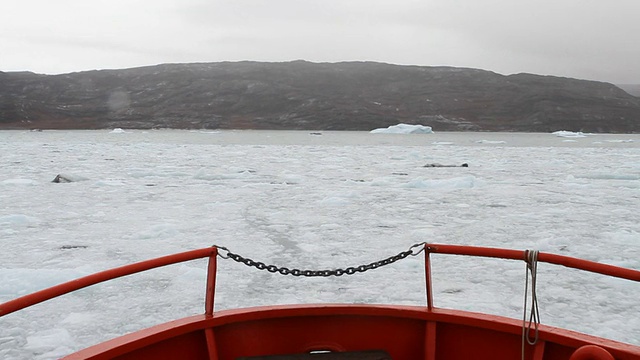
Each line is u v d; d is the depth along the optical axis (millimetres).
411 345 2865
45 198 17438
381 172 27422
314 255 9773
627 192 19438
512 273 8555
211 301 2832
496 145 64375
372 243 10828
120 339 2525
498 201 17078
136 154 40125
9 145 51625
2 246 10562
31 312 6805
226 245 10562
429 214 14531
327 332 2902
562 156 41531
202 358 2758
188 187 20516
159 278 8281
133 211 14898
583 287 7840
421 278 8273
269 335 2865
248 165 31219
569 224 13094
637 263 9312
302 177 24328
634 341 5871
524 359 2592
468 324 2727
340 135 101625
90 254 9914
